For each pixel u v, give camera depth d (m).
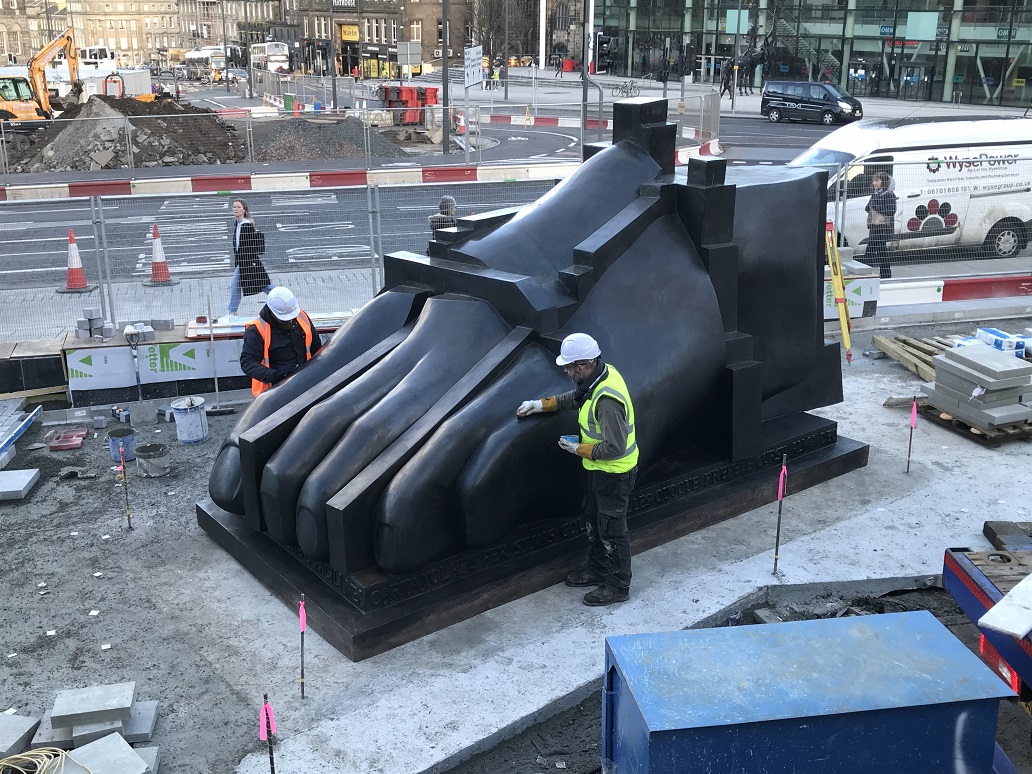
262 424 6.66
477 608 6.29
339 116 29.64
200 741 5.19
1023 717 5.42
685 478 7.45
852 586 6.72
